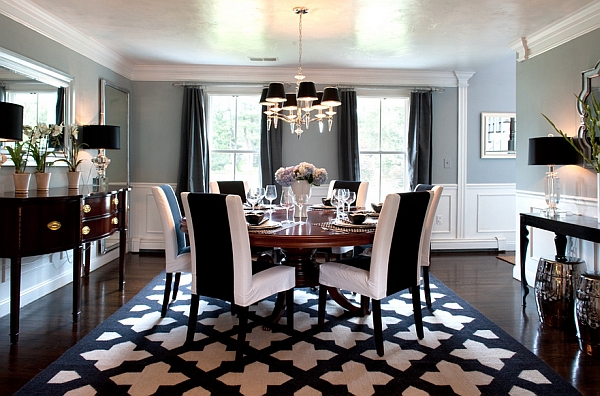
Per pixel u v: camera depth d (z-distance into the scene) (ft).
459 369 7.25
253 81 17.35
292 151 17.53
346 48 14.28
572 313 9.10
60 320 9.51
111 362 7.41
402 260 8.13
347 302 9.84
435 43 13.73
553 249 11.98
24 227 8.52
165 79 17.22
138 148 17.40
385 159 18.19
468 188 18.12
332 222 9.21
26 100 10.43
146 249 17.54
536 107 12.87
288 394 6.40
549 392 6.50
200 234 7.75
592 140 9.64
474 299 11.33
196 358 7.61
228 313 10.11
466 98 17.94
